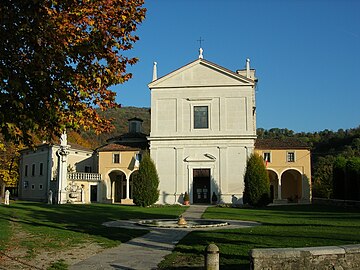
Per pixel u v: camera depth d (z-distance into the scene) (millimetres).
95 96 11398
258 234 17281
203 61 51094
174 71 51312
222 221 24828
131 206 44125
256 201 41750
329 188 64750
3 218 24922
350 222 23797
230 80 50594
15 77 10031
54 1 9953
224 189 48969
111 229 20281
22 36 10234
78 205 43062
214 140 49906
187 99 50938
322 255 9211
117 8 10891
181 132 50406
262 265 8914
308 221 24766
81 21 10555
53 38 10133
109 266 11578
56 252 13727
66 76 10602
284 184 58781
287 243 14352
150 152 50625
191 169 49781
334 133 119875
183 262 11883
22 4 9898
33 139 11438
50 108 10508
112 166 55469
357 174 42938
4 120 10055
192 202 49219
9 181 67062
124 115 135375
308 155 53125
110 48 11062
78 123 11125
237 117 50031
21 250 13914
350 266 9352
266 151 53750
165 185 49875
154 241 16297
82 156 62312
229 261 11586
